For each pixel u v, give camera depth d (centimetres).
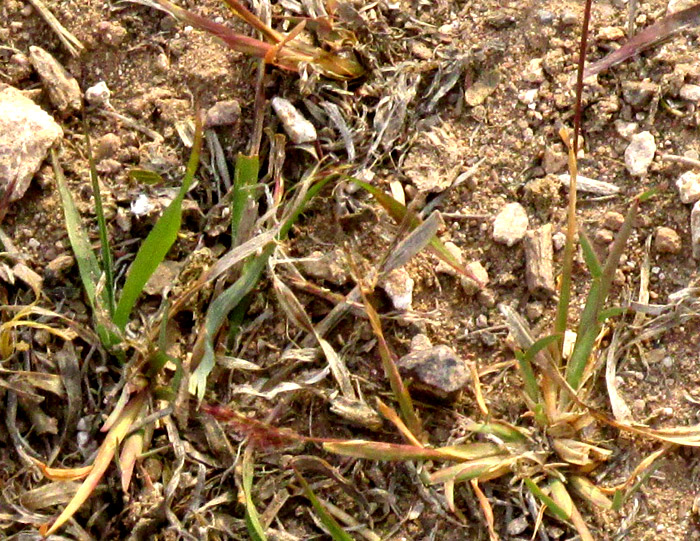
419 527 46
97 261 47
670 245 48
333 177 49
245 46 48
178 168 49
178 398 46
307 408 47
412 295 48
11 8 50
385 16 51
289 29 50
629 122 49
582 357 46
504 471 46
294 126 49
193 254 48
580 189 49
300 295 48
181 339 47
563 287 46
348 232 48
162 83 50
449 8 51
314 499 45
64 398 47
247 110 49
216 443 46
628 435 47
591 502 46
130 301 46
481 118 50
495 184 49
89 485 44
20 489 46
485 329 48
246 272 47
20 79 50
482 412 46
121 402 46
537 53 50
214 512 46
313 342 47
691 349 47
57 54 50
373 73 50
